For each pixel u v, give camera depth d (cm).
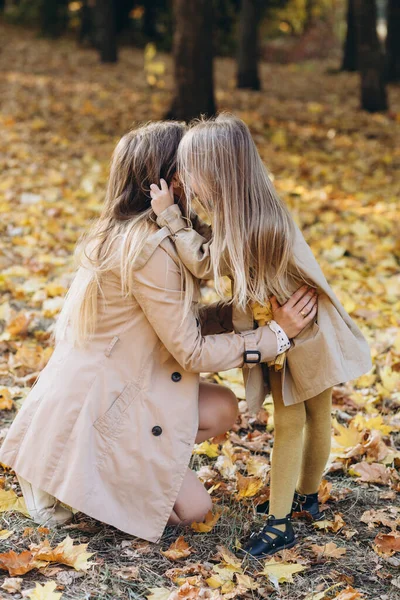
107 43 1611
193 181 236
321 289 240
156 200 241
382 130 1030
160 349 248
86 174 743
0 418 328
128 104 1124
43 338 407
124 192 253
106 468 240
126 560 238
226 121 240
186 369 241
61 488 238
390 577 234
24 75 1352
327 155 877
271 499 250
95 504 235
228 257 238
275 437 253
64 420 242
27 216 604
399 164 858
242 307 243
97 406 242
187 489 256
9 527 253
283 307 241
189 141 236
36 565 228
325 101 1287
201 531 254
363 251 579
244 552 245
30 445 249
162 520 241
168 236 242
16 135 864
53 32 2041
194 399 248
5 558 229
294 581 231
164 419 242
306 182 755
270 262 238
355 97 1347
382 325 444
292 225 242
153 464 240
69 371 248
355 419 334
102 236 249
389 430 327
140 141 250
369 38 1139
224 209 234
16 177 714
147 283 238
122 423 241
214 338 241
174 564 237
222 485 284
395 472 299
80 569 229
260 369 252
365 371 245
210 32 902
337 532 260
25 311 430
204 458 307
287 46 2209
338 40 2400
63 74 1416
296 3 2152
